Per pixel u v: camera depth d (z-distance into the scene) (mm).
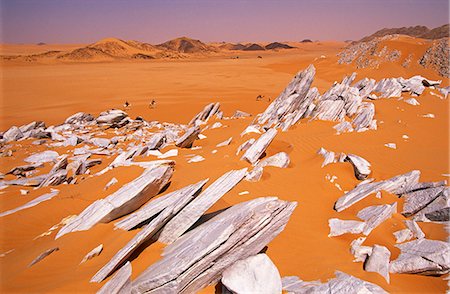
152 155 18750
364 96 30781
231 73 99188
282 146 17984
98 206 10539
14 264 8672
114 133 29984
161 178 11664
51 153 22422
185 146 21734
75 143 25719
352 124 21828
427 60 56406
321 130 20578
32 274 7969
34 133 28062
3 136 27797
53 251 8914
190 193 8617
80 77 87500
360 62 70500
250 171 13625
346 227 9203
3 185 16578
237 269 6590
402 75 54625
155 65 141750
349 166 14234
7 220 11953
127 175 14242
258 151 15273
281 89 64500
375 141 18438
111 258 7840
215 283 6906
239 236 6973
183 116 42125
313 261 7742
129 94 59156
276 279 6410
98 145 25141
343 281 6492
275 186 12617
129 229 9172
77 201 13086
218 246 6688
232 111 43250
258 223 7223
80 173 18391
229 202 11000
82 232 9633
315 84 62781
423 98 29281
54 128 31734
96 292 6535
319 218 10289
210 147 20547
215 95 56812
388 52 65375
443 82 44375
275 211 7527
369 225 9227
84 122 35156
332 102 23250
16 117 40156
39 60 148125
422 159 15664
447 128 21141
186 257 6539
